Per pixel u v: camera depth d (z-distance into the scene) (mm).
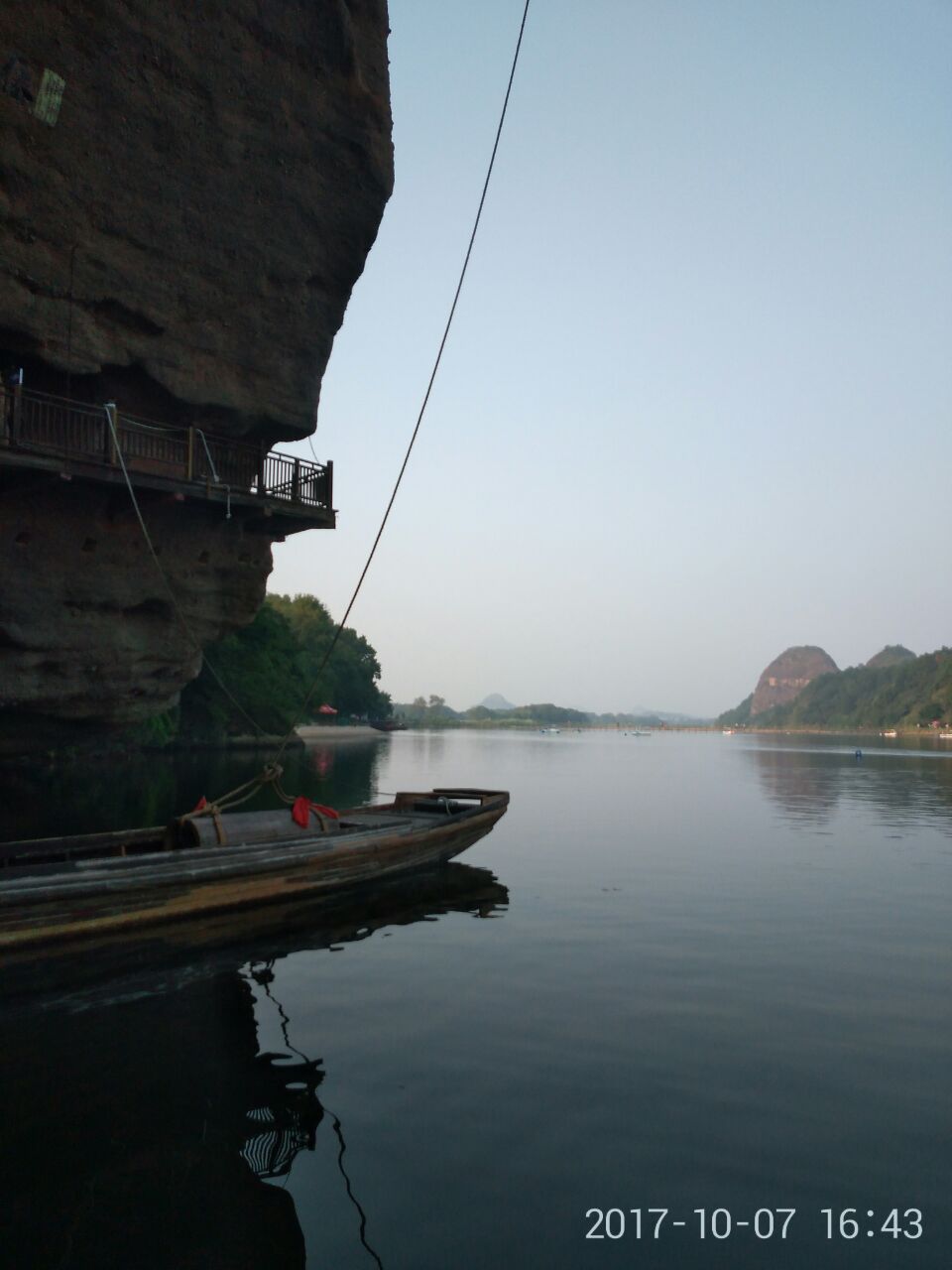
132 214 15781
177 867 9148
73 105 14586
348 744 66562
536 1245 4109
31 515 15523
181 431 17781
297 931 10086
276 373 18812
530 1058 6293
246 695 49562
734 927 10406
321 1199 4461
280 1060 6234
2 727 18344
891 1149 5059
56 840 10039
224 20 16234
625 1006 7469
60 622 16562
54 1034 6730
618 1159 4887
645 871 14094
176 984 8039
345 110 18344
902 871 14289
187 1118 5312
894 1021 7176
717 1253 4082
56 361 15227
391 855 11922
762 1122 5348
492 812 14836
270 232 17859
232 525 18484
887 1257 4078
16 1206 4363
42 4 13883
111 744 33688
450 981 8156
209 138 16516
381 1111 5418
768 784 36438
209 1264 3928
